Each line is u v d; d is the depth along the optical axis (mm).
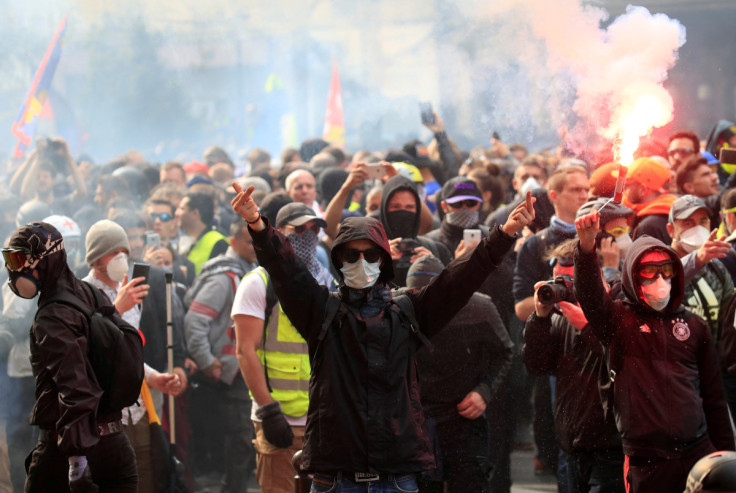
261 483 11344
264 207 13922
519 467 15797
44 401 8883
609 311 9500
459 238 14281
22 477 13281
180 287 15055
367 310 8297
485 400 11094
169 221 17188
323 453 8031
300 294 8203
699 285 11773
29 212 15805
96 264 11000
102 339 9070
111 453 9289
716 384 9586
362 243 8305
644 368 9406
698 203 12086
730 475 6672
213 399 14461
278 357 11086
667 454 9297
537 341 10844
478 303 11242
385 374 8039
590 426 10508
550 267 13062
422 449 8086
